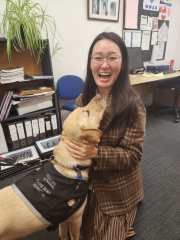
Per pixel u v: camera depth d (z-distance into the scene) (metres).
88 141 0.77
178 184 1.58
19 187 0.76
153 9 3.17
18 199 0.73
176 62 4.03
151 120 3.09
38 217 0.74
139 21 3.06
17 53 2.06
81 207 0.87
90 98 1.15
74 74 2.65
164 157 1.99
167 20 3.50
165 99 3.74
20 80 1.83
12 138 1.98
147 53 3.47
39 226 0.76
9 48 1.60
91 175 1.02
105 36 0.89
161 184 1.58
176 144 2.27
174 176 1.68
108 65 0.89
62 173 0.79
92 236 1.01
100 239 0.97
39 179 0.78
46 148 1.95
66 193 0.77
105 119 0.92
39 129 2.16
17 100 1.88
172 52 3.96
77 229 0.96
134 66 3.07
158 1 3.18
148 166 1.84
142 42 3.27
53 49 2.23
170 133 2.58
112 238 0.96
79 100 1.24
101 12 2.54
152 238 1.12
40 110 2.14
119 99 0.90
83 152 0.78
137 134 0.90
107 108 0.92
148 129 2.73
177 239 1.12
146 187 1.55
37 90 1.98
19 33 1.60
